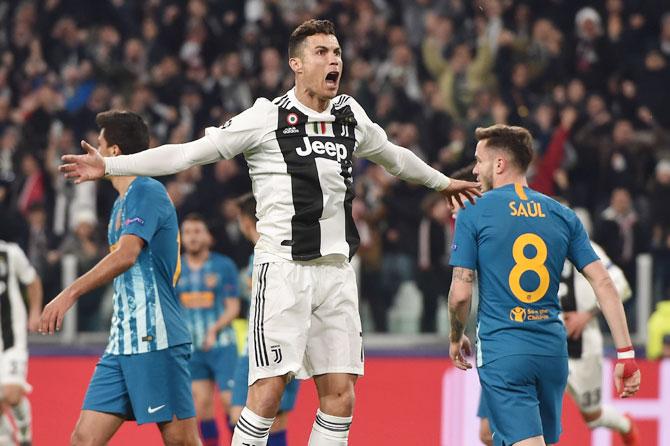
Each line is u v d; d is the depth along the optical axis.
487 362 19.97
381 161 19.45
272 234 18.41
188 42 52.78
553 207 20.36
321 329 18.69
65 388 33.09
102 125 21.33
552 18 53.66
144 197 20.73
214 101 49.25
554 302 20.16
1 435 28.22
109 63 51.06
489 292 20.08
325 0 53.06
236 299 32.34
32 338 36.25
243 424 18.50
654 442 33.09
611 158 45.53
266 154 18.38
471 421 33.09
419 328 37.62
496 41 51.22
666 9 53.66
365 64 49.25
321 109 18.61
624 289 28.28
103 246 41.12
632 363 19.83
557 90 48.81
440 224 38.38
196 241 32.25
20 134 48.19
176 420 21.05
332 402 18.70
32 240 41.56
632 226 40.97
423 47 51.03
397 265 38.19
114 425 20.97
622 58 51.97
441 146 46.41
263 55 49.75
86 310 36.59
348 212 18.77
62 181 43.75
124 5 55.12
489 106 46.03
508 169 20.69
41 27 54.19
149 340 20.73
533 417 19.67
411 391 33.41
